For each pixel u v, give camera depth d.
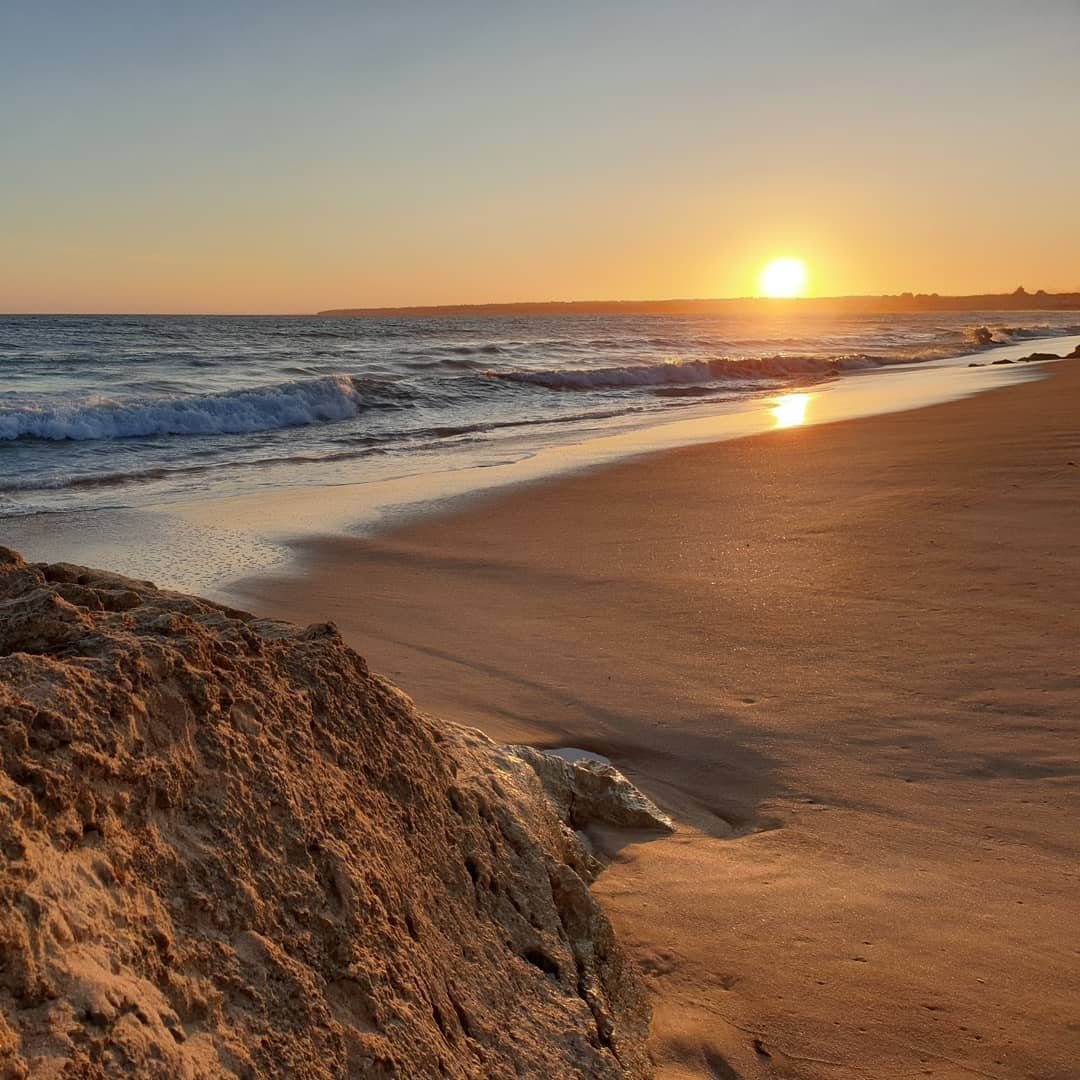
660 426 19.95
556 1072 2.44
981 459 12.24
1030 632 6.15
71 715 1.97
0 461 15.89
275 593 8.25
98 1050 1.59
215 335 61.19
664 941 3.35
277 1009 1.97
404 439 18.86
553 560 8.96
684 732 5.23
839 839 4.04
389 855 2.53
